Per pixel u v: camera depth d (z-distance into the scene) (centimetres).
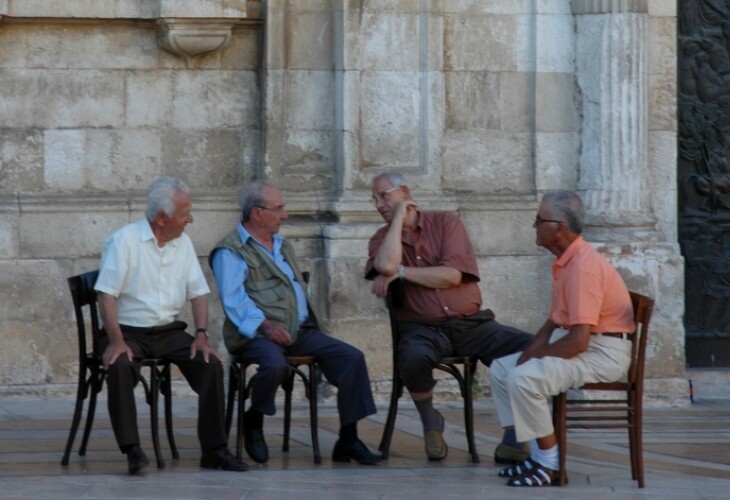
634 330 2133
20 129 2883
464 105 3050
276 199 2333
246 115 2975
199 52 2920
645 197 3055
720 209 3225
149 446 2420
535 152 3066
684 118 3209
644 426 2767
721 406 3058
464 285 2339
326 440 2506
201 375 2200
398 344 2319
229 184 2970
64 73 2895
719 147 3216
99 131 2914
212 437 2198
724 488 2109
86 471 2177
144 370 2948
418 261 2347
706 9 3209
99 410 2794
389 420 2314
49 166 2895
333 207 2944
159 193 2217
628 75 3034
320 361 2298
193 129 2952
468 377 2314
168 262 2233
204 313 2272
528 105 3070
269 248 2338
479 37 3050
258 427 2291
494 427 2698
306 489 2044
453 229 2358
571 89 3075
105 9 2869
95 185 2916
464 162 3047
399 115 2984
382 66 2975
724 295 3231
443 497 1997
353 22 2952
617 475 2211
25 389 2864
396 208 2322
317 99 2980
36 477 2116
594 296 2091
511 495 2020
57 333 2880
